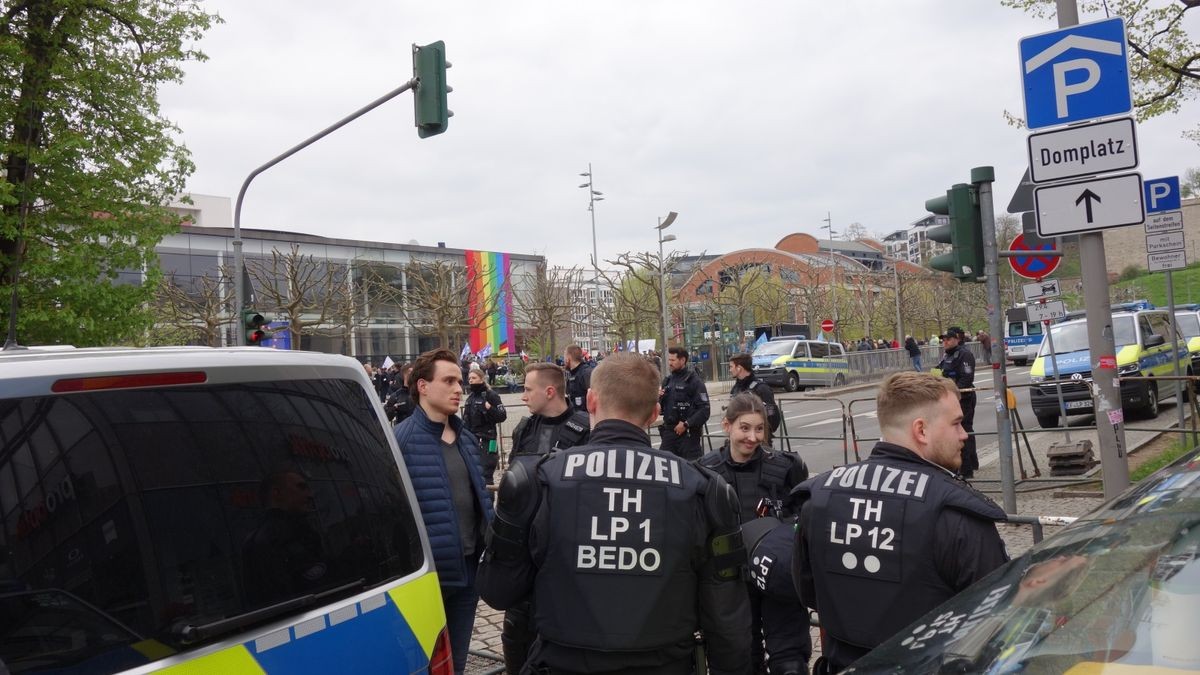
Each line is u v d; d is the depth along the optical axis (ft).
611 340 158.20
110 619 6.52
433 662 9.08
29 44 50.44
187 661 6.83
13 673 6.00
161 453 7.14
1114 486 19.24
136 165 53.36
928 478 8.68
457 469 14.62
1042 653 5.88
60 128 51.13
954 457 9.10
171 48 55.42
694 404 33.24
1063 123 19.30
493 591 8.94
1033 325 156.25
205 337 113.80
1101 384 19.34
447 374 14.32
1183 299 203.31
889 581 8.47
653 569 8.42
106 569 6.58
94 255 52.06
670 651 8.52
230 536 7.41
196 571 7.09
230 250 165.78
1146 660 5.41
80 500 6.57
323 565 8.14
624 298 142.82
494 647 20.08
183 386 7.48
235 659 7.14
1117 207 18.86
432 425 14.47
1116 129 18.79
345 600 8.25
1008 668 5.86
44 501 6.37
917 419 9.00
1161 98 39.88
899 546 8.47
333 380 9.09
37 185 49.16
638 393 9.26
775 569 11.07
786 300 180.14
